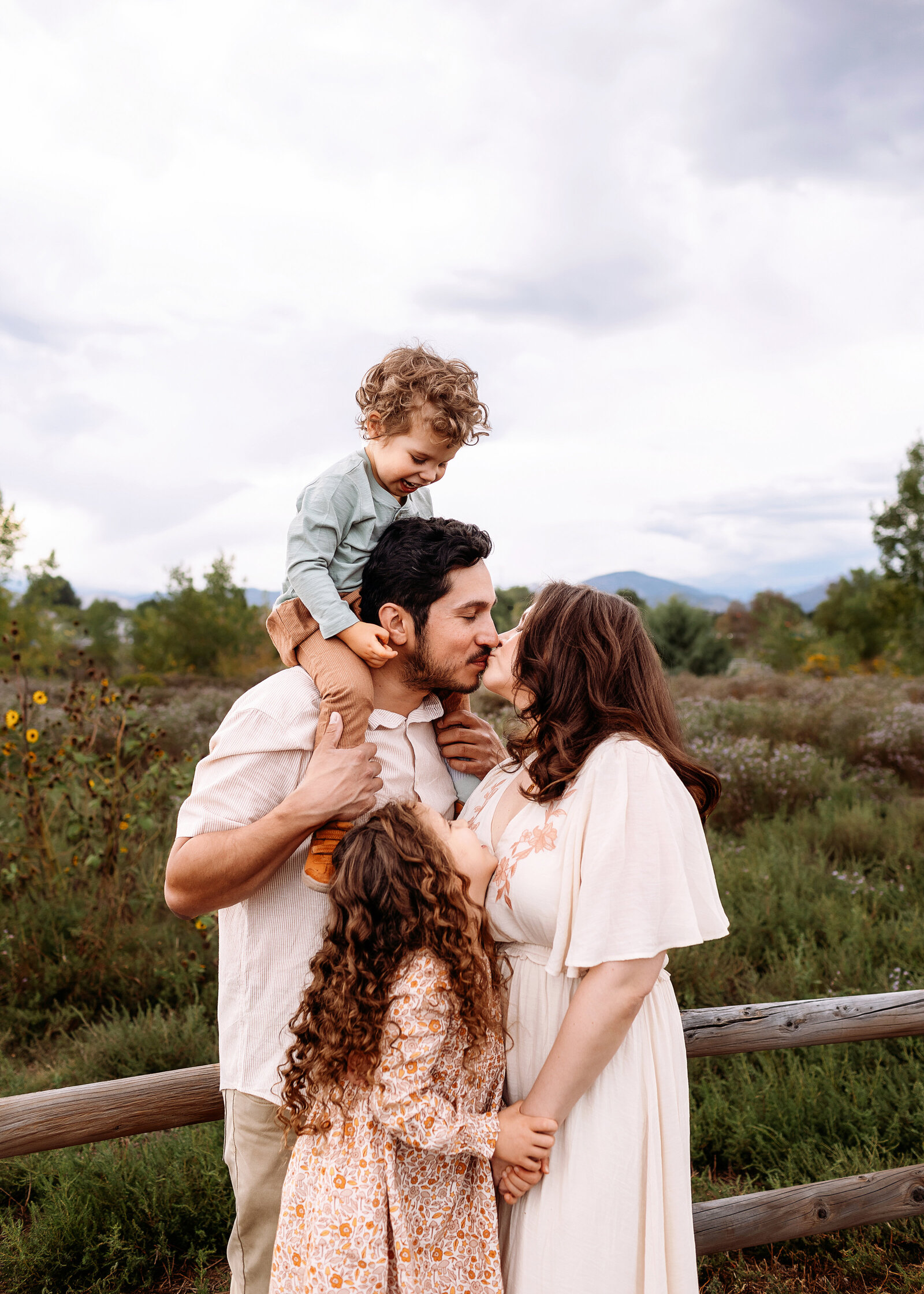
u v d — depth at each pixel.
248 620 22.33
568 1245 1.39
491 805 1.69
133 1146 2.86
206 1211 2.61
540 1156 1.38
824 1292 2.38
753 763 7.23
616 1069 1.46
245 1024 1.64
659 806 1.44
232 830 1.57
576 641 1.58
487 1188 1.42
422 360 2.05
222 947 1.74
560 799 1.53
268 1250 1.66
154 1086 1.84
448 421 2.00
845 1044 3.34
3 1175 2.74
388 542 1.80
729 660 21.00
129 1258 2.46
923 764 8.32
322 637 1.77
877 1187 2.24
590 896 1.40
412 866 1.40
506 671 1.69
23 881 4.68
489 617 1.79
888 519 22.59
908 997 2.37
